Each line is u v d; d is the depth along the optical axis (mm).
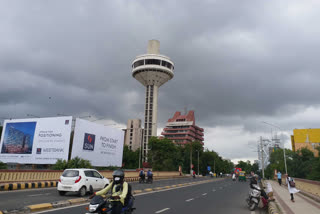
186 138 141375
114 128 51625
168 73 129750
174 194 18531
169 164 78875
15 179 19734
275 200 14594
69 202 11828
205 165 106312
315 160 63750
